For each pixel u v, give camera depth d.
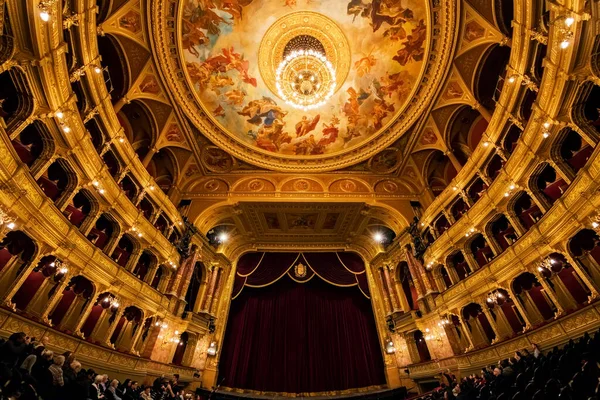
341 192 18.17
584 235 8.97
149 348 12.48
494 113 11.61
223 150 17.41
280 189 18.16
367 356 18.53
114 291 10.96
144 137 15.13
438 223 15.74
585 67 7.84
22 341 5.56
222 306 18.66
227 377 17.47
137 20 11.79
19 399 4.03
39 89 7.94
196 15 13.36
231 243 20.55
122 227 11.71
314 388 17.72
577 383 4.86
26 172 7.68
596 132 8.35
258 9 14.33
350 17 14.66
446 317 13.89
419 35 14.04
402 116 16.25
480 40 11.93
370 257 20.81
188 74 14.43
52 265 8.88
